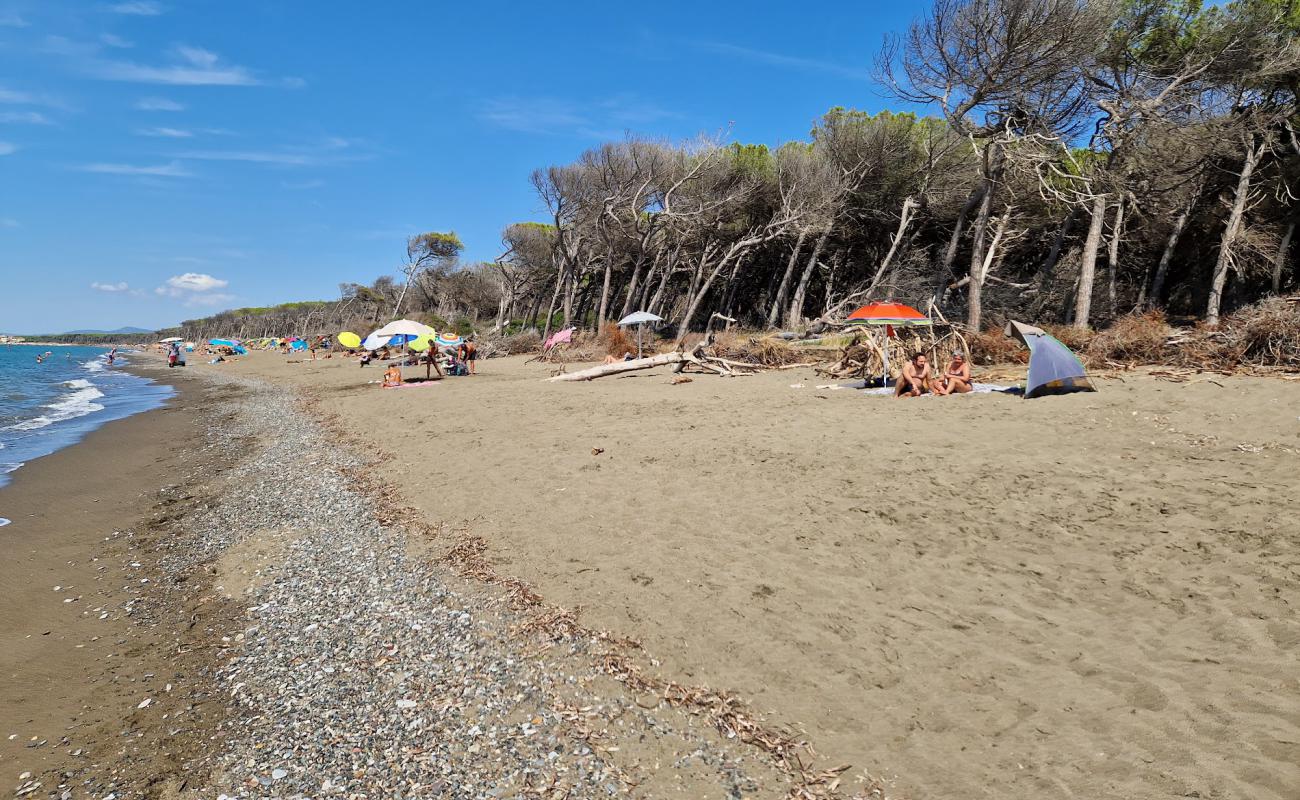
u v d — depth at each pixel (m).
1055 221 27.64
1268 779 3.00
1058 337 15.52
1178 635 4.18
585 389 16.72
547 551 6.24
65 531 8.07
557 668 4.40
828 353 19.44
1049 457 7.38
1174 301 26.39
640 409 12.75
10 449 13.77
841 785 3.30
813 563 5.56
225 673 4.62
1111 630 4.32
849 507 6.58
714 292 45.59
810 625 4.67
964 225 30.38
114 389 29.70
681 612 4.97
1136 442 7.57
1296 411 7.80
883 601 4.91
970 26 18.78
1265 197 21.19
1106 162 22.12
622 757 3.55
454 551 6.46
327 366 36.16
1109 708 3.63
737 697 4.02
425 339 21.95
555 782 3.37
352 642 4.93
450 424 12.92
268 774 3.54
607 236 36.25
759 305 44.38
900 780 3.30
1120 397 9.55
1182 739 3.33
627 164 33.75
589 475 8.40
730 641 4.56
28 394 27.25
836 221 31.95
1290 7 18.11
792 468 7.88
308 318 97.00
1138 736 3.40
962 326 15.71
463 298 62.84
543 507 7.41
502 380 21.36
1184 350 12.05
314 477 9.98
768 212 35.19
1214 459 6.76
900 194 30.89
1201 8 18.95
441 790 3.34
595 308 52.47
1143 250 26.91
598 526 6.72
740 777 3.38
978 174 25.20
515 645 4.71
